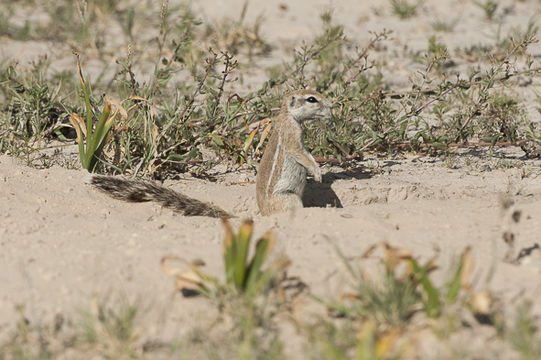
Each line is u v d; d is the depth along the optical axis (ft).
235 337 24.62
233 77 69.72
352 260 29.96
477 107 50.90
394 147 52.42
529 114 59.47
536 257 30.25
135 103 49.19
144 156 45.44
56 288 28.43
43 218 36.83
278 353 23.29
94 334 24.62
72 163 47.09
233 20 86.99
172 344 24.39
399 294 25.21
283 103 41.50
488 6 88.74
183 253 31.04
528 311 24.99
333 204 44.14
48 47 78.84
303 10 95.04
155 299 27.43
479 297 24.31
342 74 55.47
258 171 42.11
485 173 47.19
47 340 25.09
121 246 32.27
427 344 23.95
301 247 31.73
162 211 40.42
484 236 33.01
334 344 23.98
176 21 85.40
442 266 29.14
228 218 39.04
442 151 51.67
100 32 82.64
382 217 36.86
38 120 50.03
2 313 26.78
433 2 97.50
